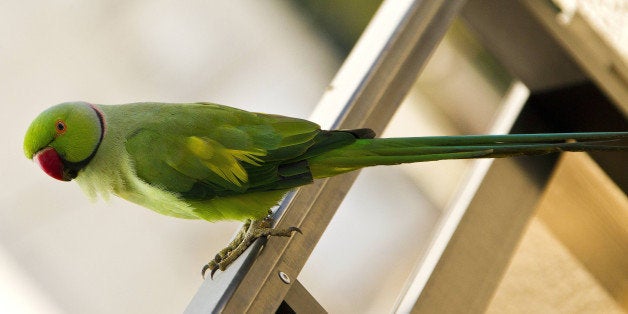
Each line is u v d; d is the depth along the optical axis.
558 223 4.36
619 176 4.28
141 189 4.27
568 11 4.27
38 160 4.26
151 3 4.73
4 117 4.68
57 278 4.61
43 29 4.71
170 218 4.64
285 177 4.24
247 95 4.70
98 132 4.27
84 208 4.64
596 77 4.26
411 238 4.63
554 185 4.34
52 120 4.25
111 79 4.70
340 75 4.28
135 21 4.72
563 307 4.37
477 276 4.23
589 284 4.36
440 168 4.66
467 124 4.58
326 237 4.62
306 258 4.20
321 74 4.71
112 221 4.63
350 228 4.63
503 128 4.30
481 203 4.25
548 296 4.37
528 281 4.37
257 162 4.25
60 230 4.62
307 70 4.71
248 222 4.28
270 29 4.73
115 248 4.62
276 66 4.71
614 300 4.36
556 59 4.27
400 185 4.65
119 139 4.27
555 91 4.29
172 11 4.73
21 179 4.65
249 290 4.16
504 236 4.25
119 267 4.61
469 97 4.57
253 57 4.71
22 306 4.59
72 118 4.26
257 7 4.73
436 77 4.57
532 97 4.30
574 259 4.36
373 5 4.71
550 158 4.28
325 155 4.24
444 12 4.25
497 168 4.26
